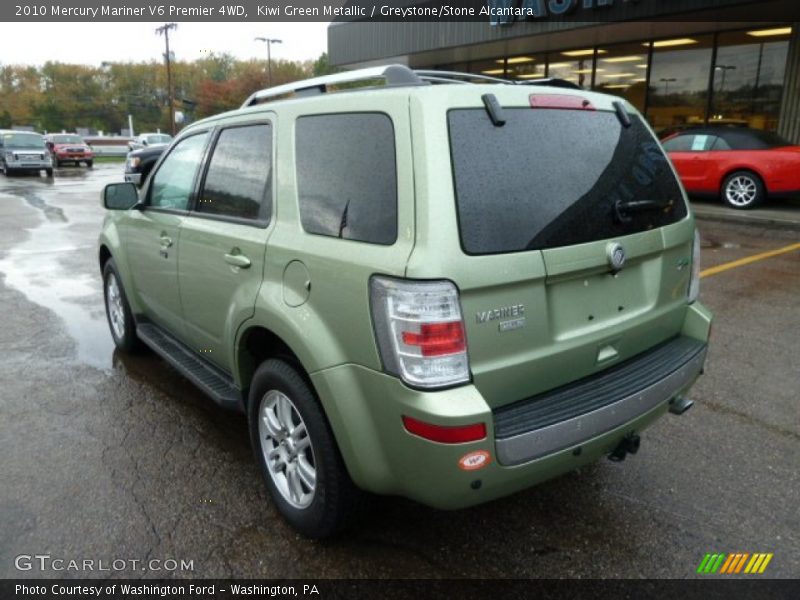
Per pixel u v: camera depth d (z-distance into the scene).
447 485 2.10
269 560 2.59
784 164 10.91
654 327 2.82
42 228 11.18
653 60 15.14
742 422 3.75
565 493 3.07
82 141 35.84
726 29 13.76
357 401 2.27
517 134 2.33
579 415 2.29
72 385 4.29
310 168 2.58
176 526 2.79
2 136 27.03
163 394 4.15
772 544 2.69
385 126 2.26
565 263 2.31
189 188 3.52
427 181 2.08
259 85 63.28
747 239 9.24
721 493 3.05
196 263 3.29
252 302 2.73
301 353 2.43
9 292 6.70
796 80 13.00
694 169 11.91
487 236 2.14
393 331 2.10
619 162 2.67
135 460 3.33
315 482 2.57
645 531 2.78
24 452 3.39
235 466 3.28
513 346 2.22
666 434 3.62
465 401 2.05
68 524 2.79
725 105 14.25
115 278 4.67
